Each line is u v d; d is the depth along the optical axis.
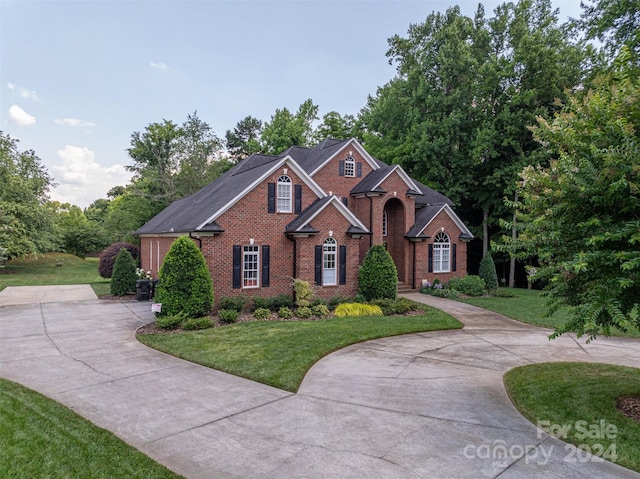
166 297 14.16
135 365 9.68
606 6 21.48
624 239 5.56
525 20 30.70
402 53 38.25
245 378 8.80
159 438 5.88
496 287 24.58
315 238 18.09
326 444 5.70
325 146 27.08
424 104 32.16
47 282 29.02
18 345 11.55
